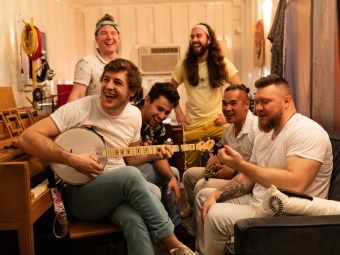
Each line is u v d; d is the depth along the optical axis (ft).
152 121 7.70
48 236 7.28
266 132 5.87
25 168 4.87
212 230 5.51
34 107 9.93
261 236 4.11
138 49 15.35
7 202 4.91
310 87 7.70
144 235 5.41
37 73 10.88
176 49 15.33
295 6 8.39
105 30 8.80
